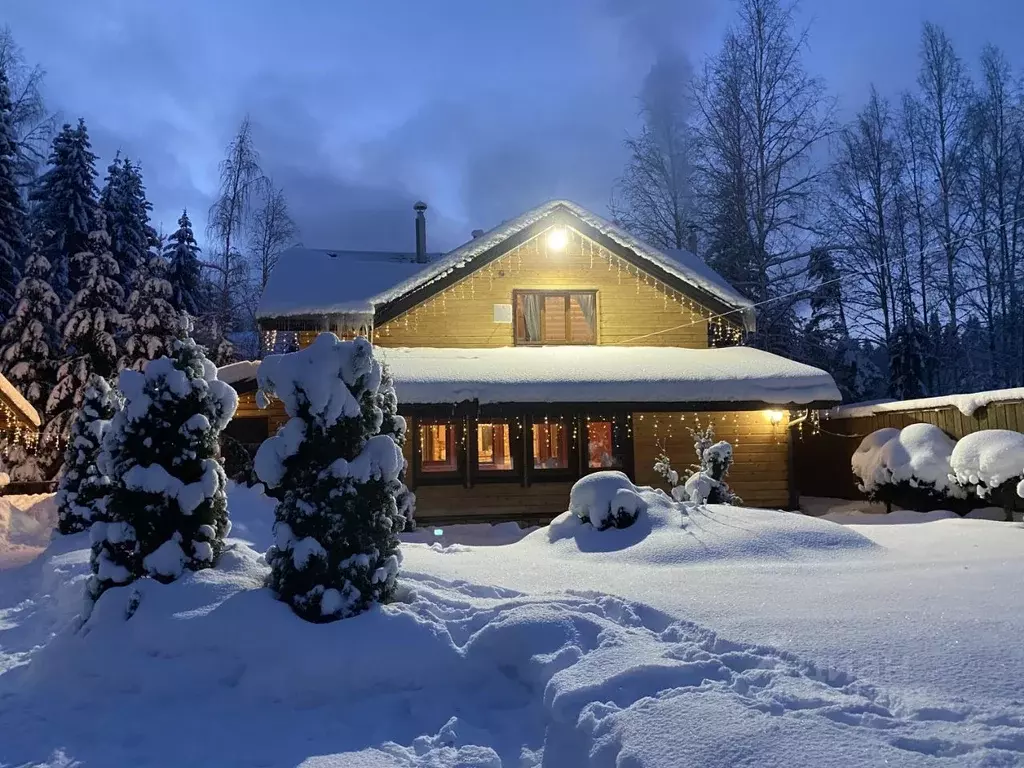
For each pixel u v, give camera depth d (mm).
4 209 27734
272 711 4762
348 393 5840
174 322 26641
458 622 5520
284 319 15258
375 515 5785
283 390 5816
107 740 4371
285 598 5574
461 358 14953
